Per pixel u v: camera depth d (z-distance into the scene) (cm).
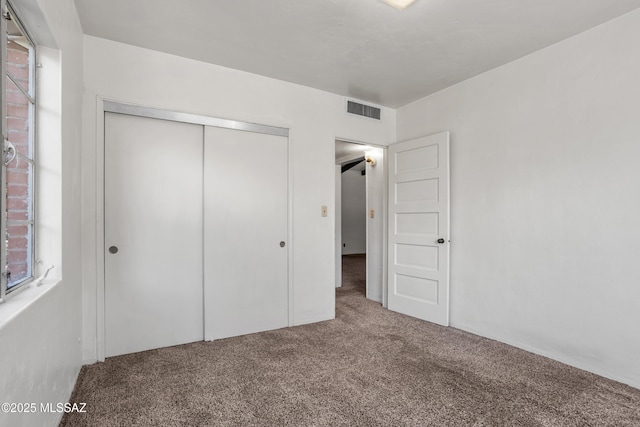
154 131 269
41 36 154
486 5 206
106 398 194
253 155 309
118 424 171
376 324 334
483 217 301
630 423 174
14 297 131
